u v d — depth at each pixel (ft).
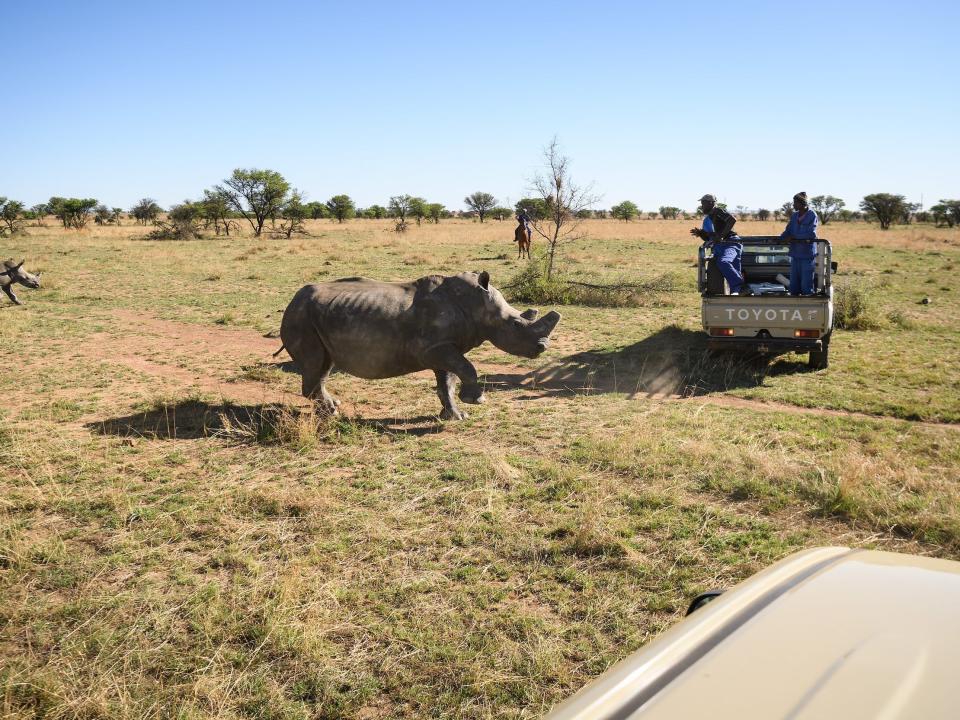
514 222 261.03
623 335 45.14
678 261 93.81
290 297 64.13
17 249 117.08
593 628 13.56
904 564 7.74
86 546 17.65
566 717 5.70
